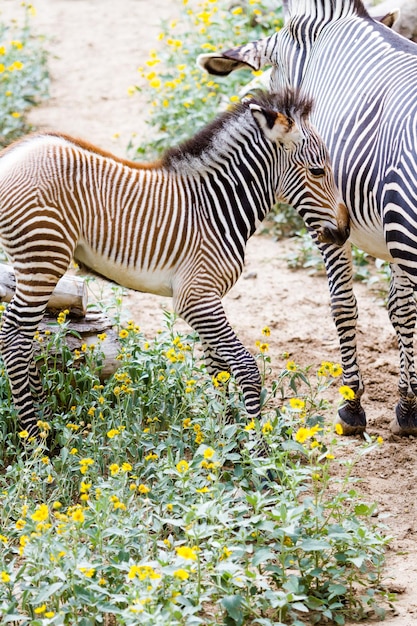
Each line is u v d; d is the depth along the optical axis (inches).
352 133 301.0
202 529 223.3
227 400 296.2
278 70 354.6
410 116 276.7
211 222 292.0
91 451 284.5
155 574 205.2
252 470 269.9
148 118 598.9
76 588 213.8
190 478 256.4
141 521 251.1
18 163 282.8
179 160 293.3
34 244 278.1
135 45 727.1
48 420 304.7
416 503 285.4
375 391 358.6
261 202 299.9
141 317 406.6
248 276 448.5
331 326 406.9
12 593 233.5
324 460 307.0
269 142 295.4
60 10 816.9
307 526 242.8
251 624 224.7
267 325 405.7
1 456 295.3
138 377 315.6
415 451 317.7
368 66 310.5
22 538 222.1
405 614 232.4
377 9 475.8
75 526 228.2
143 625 202.7
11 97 577.3
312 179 294.5
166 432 294.8
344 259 320.5
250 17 616.4
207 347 296.4
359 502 285.0
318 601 230.2
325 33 333.4
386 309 420.5
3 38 691.4
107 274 297.6
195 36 646.5
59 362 319.3
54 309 319.6
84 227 286.0
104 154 293.6
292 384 302.4
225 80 547.2
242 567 235.9
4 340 287.7
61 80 666.8
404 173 271.3
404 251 277.7
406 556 258.2
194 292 289.6
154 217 288.4
